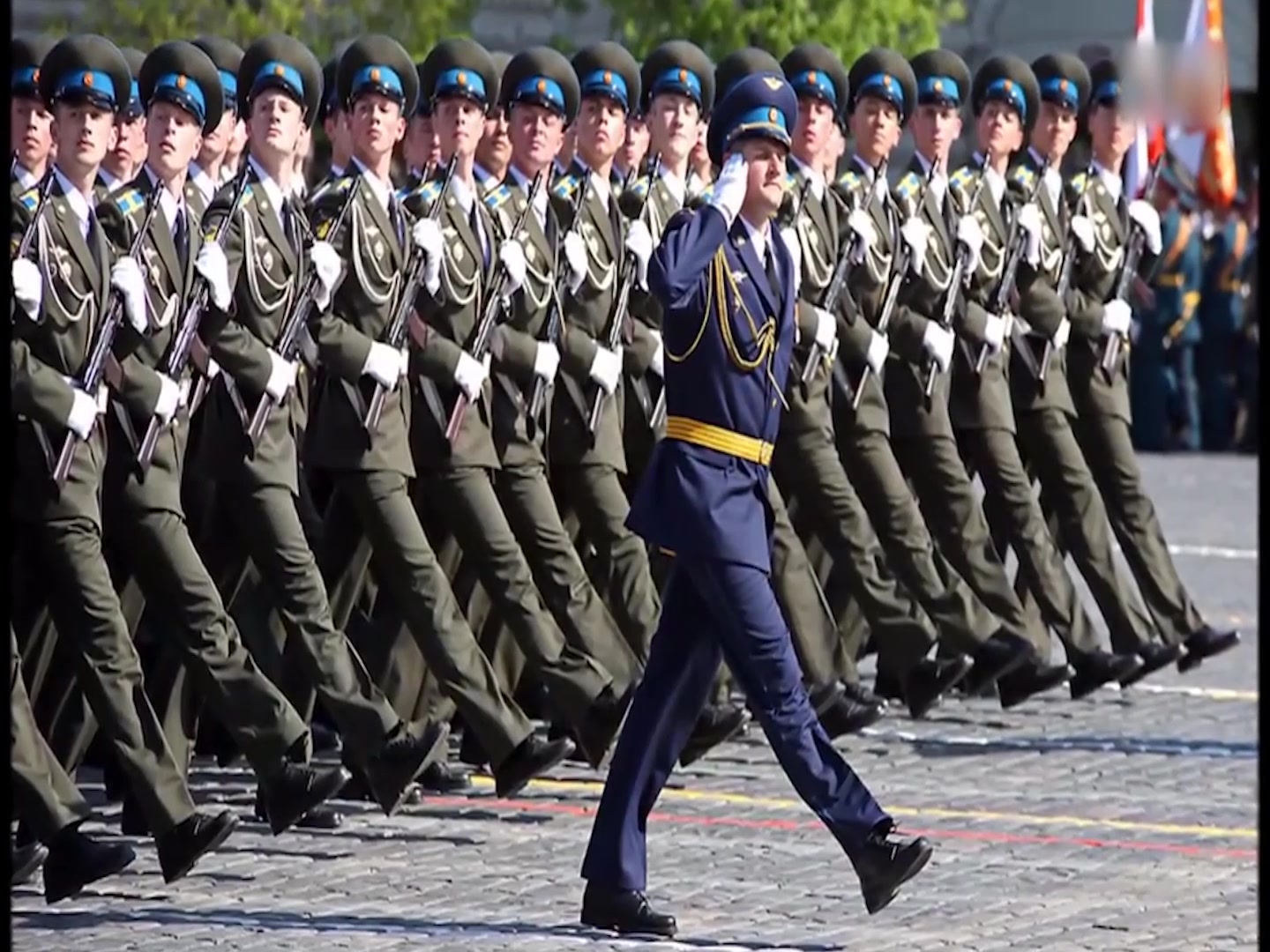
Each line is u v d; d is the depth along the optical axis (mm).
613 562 25125
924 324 27297
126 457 20266
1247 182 56438
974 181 28234
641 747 18891
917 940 19031
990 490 28312
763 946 18750
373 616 23766
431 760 21844
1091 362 29266
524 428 24047
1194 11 32844
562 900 20031
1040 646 28078
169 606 20562
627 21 45812
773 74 19047
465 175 23547
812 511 26391
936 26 48281
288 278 21625
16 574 19781
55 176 19688
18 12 47219
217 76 20953
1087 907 20156
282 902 19812
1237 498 48250
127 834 22047
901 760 25969
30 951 18188
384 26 46375
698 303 18547
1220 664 32125
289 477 21641
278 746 20766
